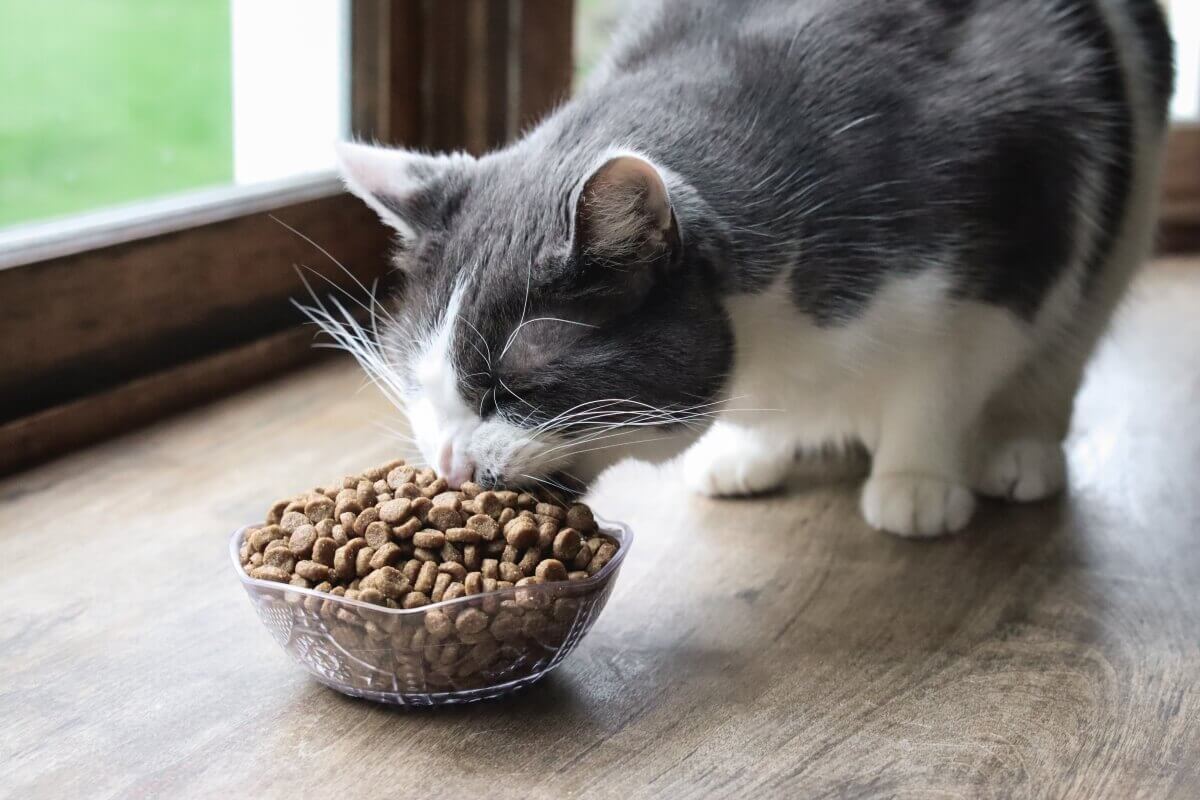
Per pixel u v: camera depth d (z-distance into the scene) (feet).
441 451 2.54
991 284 2.88
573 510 2.54
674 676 2.57
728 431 3.14
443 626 2.38
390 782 2.35
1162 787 2.35
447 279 2.58
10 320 3.06
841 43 2.86
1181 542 2.98
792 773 2.37
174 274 3.34
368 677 2.45
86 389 3.23
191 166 3.69
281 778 2.35
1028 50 2.91
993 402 3.13
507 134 3.96
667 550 2.94
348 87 3.81
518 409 2.53
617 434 2.60
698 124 2.73
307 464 3.19
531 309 2.51
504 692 2.51
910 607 2.77
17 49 3.46
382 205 2.69
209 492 3.07
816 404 2.95
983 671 2.59
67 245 3.17
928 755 2.41
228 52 3.69
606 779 2.36
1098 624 2.72
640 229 2.46
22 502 3.00
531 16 3.88
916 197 2.78
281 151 3.76
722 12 2.97
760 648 2.65
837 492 3.18
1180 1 4.56
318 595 2.39
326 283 3.68
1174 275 4.54
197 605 2.72
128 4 3.59
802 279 2.72
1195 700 2.52
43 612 2.68
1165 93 3.21
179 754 2.39
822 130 2.77
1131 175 3.09
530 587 2.40
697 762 2.39
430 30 3.85
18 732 2.42
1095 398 3.60
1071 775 2.37
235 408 3.43
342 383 3.58
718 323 2.61
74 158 3.54
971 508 3.04
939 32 2.90
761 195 2.68
